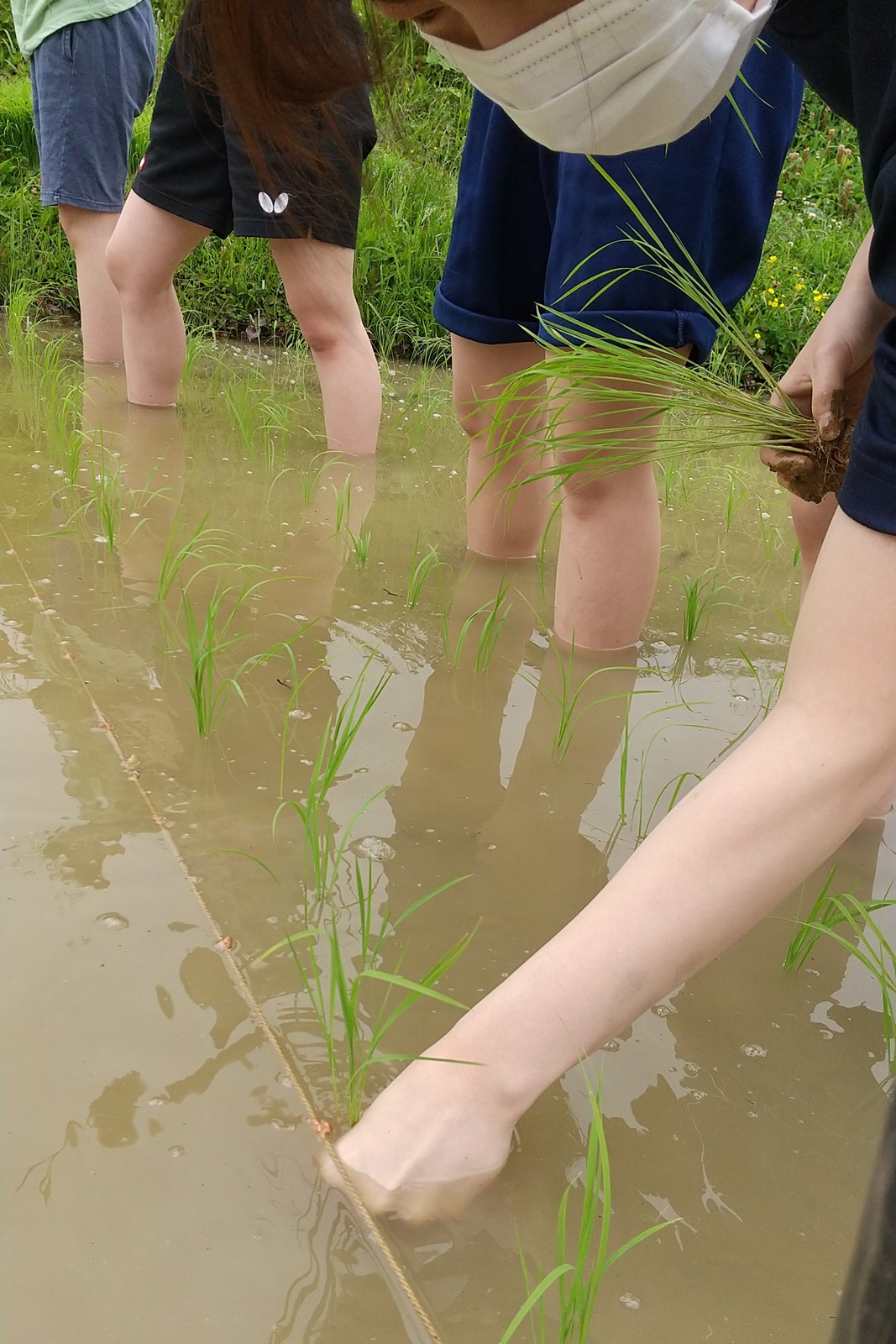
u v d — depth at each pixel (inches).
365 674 85.1
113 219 172.4
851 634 41.1
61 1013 48.6
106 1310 36.8
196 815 64.1
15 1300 36.8
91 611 89.4
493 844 65.9
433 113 300.5
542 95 46.9
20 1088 44.6
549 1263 41.1
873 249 40.8
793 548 131.4
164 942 53.6
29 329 187.2
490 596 103.4
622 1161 46.1
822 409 64.6
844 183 314.2
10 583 92.7
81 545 103.4
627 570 90.7
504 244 92.0
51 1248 38.6
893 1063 53.5
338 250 133.4
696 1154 46.9
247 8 41.6
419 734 77.8
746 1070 52.0
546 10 44.1
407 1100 44.0
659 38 44.2
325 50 42.9
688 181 74.5
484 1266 40.6
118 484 119.9
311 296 136.3
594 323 77.5
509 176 88.6
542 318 82.1
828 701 41.9
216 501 122.3
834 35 43.5
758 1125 48.8
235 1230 40.1
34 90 166.2
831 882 67.3
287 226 126.0
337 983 52.8
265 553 108.0
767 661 96.3
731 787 42.8
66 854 58.9
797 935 62.2
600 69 45.5
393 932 57.1
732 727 83.6
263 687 80.7
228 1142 43.4
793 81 78.0
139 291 148.3
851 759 41.8
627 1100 49.3
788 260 269.7
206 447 142.0
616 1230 43.0
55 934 53.1
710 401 70.5
